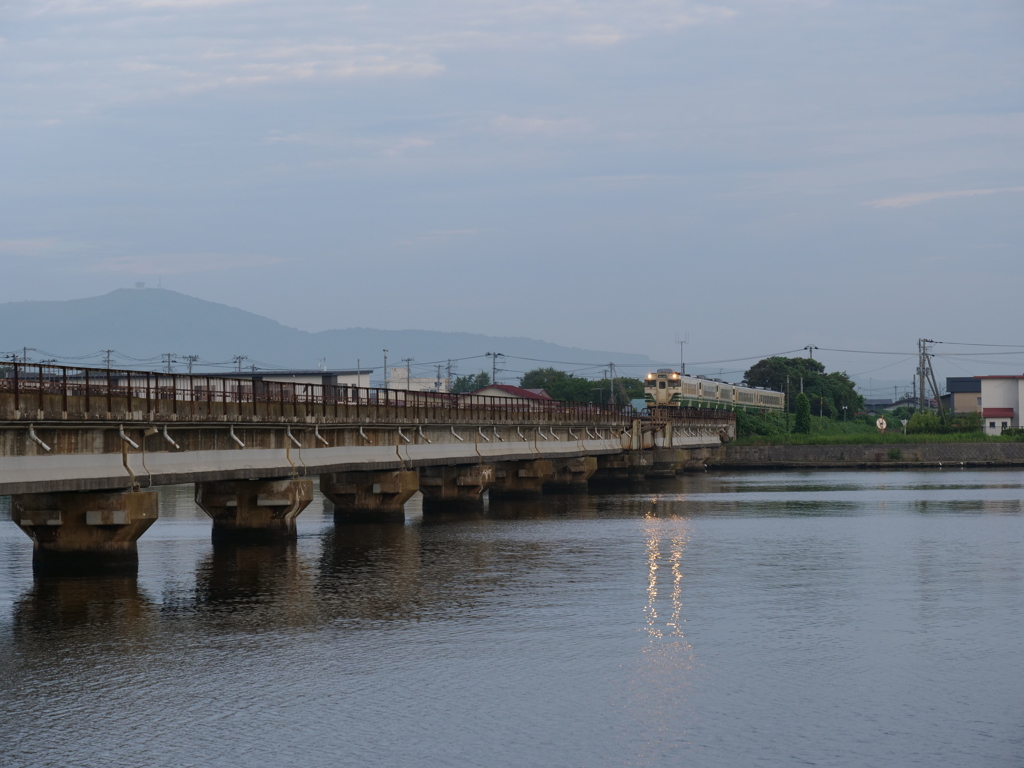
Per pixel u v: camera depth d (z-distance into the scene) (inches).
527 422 3814.0
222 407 2063.2
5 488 1526.8
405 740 1049.5
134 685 1215.6
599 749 1030.4
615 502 3791.8
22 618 1541.6
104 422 1722.4
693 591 1787.6
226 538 2379.4
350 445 2637.8
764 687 1222.3
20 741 1041.5
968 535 2632.9
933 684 1235.2
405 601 1694.1
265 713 1125.7
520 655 1350.9
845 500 3850.9
